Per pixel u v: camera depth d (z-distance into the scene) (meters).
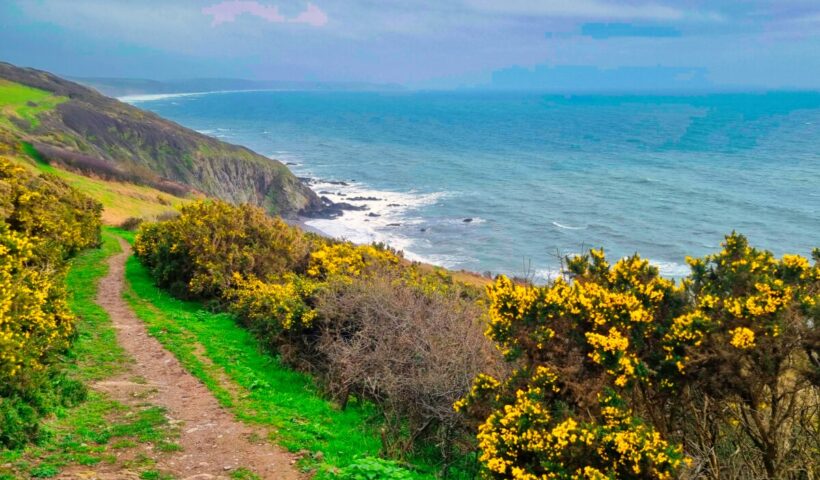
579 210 77.12
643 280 8.88
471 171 114.12
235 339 16.31
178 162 102.00
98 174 71.25
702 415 8.31
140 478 7.62
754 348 7.09
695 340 7.50
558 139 171.50
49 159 67.75
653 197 83.88
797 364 7.33
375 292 13.67
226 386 12.26
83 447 8.37
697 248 59.25
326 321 13.65
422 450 10.00
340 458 8.86
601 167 114.94
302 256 22.36
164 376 12.77
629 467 6.63
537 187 95.00
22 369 9.39
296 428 10.09
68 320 13.43
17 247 12.65
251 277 20.50
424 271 23.62
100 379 12.02
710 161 119.69
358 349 11.95
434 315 11.88
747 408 7.63
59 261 19.00
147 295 21.83
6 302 9.71
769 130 186.88
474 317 11.76
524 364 8.67
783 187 88.38
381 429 10.15
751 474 7.50
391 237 66.44
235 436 9.49
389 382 10.66
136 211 56.94
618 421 7.09
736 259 8.49
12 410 8.32
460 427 9.95
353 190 97.06
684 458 6.88
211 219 22.39
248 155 109.06
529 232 67.19
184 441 9.11
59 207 27.70
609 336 7.77
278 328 14.79
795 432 7.64
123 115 114.94
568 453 6.88
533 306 8.45
